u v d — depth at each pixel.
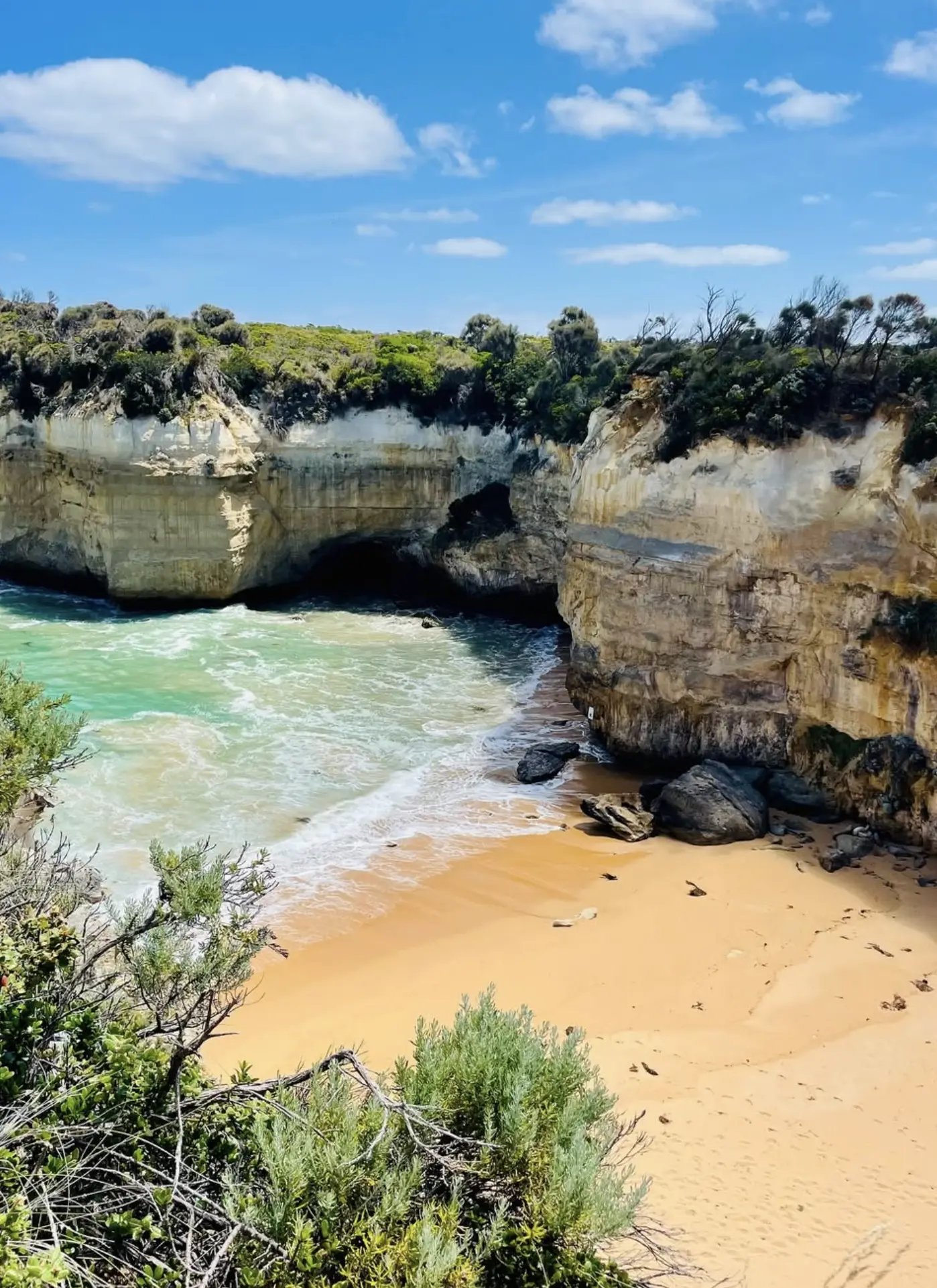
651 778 26.44
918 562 21.17
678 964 17.28
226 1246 6.04
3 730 10.75
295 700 32.66
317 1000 16.28
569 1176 7.25
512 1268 6.99
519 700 33.84
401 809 24.42
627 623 26.81
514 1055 8.25
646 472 26.09
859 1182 12.05
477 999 16.30
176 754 27.08
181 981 8.66
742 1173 12.07
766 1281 10.32
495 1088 7.91
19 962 7.62
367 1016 15.76
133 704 31.19
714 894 19.72
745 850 21.66
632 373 29.33
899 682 21.53
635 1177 11.79
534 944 18.12
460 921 19.06
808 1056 14.55
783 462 23.50
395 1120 7.69
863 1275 10.55
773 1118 13.16
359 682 35.22
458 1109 7.84
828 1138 12.83
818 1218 11.40
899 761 21.56
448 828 23.33
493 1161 7.48
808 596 23.34
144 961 8.29
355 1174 6.96
